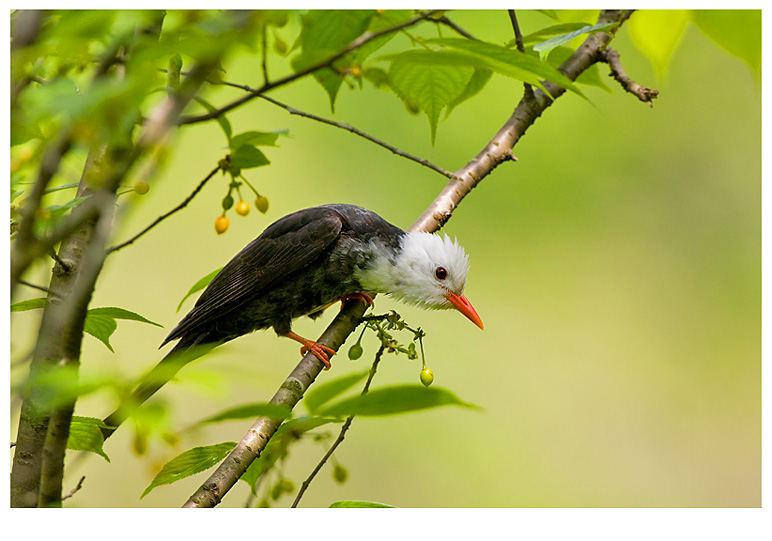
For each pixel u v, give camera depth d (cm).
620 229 1542
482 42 464
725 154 1572
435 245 952
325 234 929
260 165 629
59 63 410
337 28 628
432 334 1431
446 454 1344
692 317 1498
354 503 526
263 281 928
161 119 340
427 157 1516
